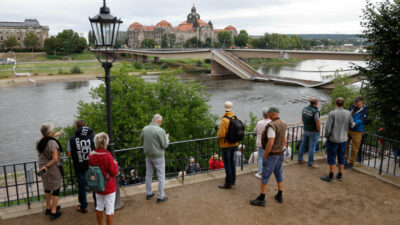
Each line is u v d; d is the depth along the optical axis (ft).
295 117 153.58
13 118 152.97
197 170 30.63
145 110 66.13
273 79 289.94
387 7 28.12
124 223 18.83
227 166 22.82
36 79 309.01
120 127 65.77
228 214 19.58
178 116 66.08
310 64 585.63
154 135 20.47
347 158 27.76
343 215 19.38
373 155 33.45
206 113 76.54
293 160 29.27
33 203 21.38
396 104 27.81
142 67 393.29
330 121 23.39
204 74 358.84
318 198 21.62
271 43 609.01
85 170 19.76
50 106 181.98
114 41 19.84
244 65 321.73
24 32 590.14
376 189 23.06
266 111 24.56
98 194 17.22
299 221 18.71
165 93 72.95
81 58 510.58
